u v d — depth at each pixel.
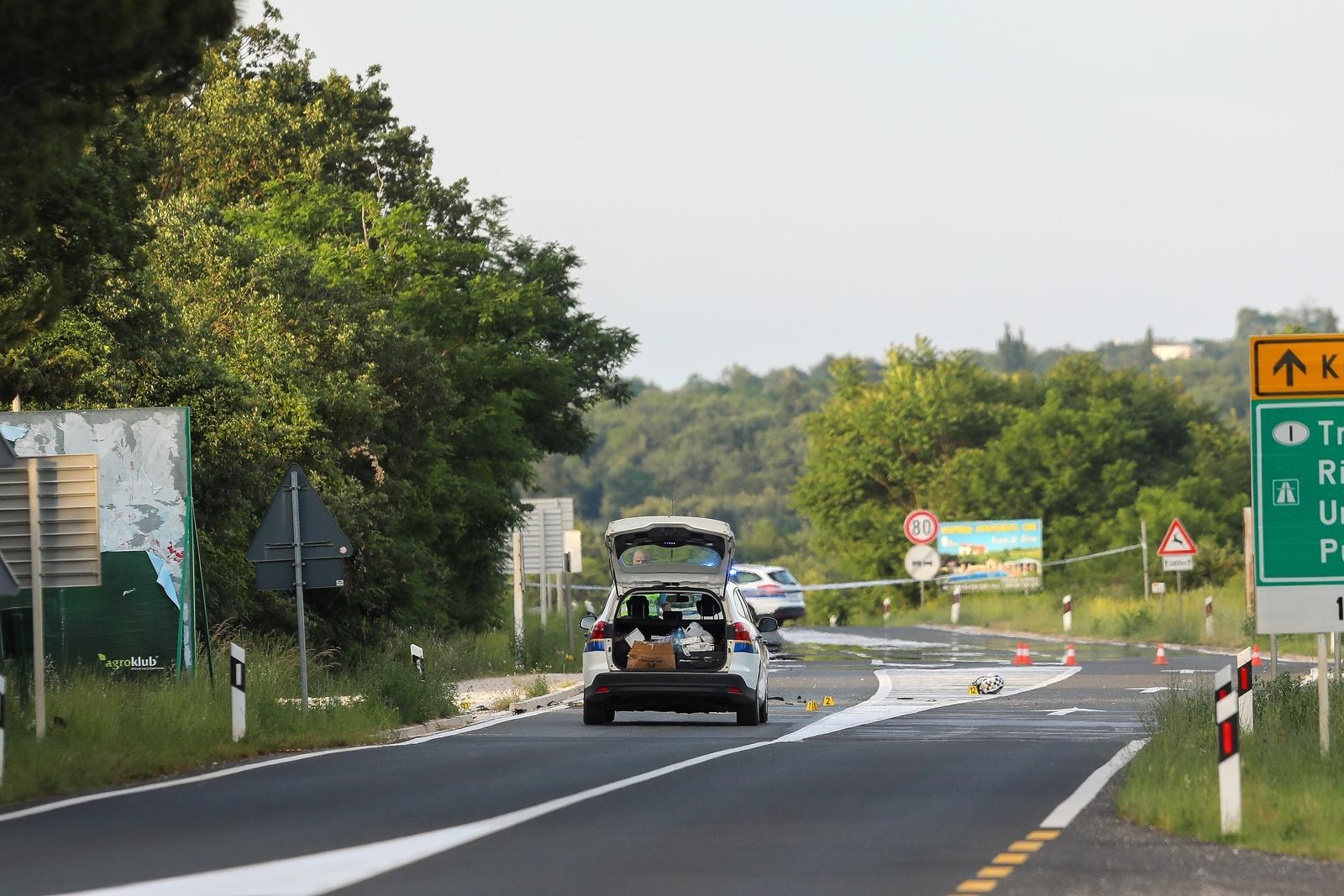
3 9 38.56
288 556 59.91
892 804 39.03
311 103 146.50
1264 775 39.03
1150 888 27.80
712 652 65.44
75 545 54.69
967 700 77.12
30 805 39.69
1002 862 30.55
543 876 29.09
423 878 28.98
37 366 76.31
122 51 40.84
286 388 92.06
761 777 44.97
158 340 81.31
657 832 34.41
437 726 66.06
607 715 66.06
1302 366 40.31
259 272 97.69
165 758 48.72
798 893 27.33
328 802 39.75
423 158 155.75
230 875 29.30
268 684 62.06
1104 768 46.34
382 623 100.75
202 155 132.88
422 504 112.94
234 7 42.47
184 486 69.44
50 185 52.50
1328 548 40.38
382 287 122.12
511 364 130.50
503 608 137.88
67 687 56.56
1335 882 28.59
